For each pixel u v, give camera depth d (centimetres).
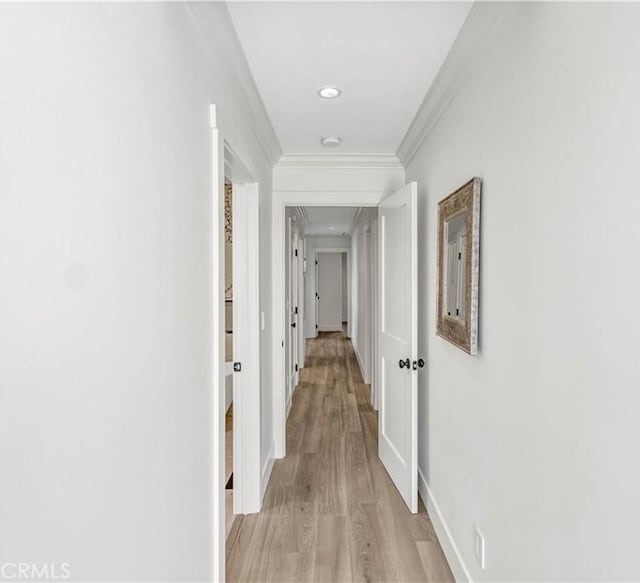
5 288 54
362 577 195
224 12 143
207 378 142
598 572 91
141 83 93
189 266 125
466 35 157
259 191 259
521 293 127
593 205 92
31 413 58
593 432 93
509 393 136
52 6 62
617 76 84
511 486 135
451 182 201
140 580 92
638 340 78
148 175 96
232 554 212
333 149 308
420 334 275
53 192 63
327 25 155
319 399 488
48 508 62
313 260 966
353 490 276
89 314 72
